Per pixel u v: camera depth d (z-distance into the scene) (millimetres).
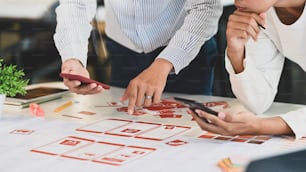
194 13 1435
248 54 1362
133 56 1753
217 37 1902
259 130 1111
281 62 1430
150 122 1271
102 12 2104
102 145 1078
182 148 1048
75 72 1388
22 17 2512
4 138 1145
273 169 431
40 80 2361
